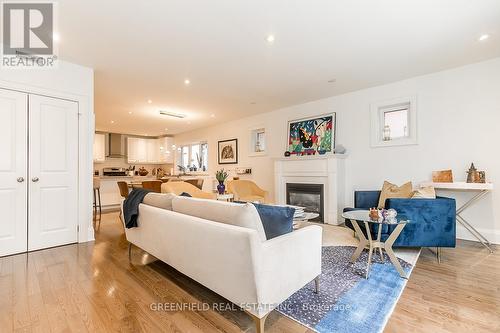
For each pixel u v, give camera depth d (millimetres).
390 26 2504
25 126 3002
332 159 4461
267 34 2650
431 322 1589
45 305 1797
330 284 2129
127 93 4523
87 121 3467
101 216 5430
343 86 4258
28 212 3014
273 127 5844
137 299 1894
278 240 1576
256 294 1414
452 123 3553
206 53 3064
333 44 2867
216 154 7387
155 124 7316
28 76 3021
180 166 8898
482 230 3361
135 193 2898
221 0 2104
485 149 3316
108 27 2494
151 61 3277
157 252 2312
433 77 3709
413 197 2996
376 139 4270
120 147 8711
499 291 1995
